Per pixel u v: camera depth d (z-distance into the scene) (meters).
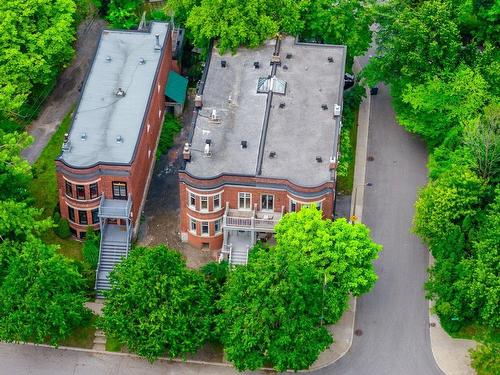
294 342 86.75
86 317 93.38
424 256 102.81
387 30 112.44
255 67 110.75
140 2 127.44
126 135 102.44
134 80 108.75
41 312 88.88
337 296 90.62
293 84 108.56
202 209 99.69
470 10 117.31
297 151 100.69
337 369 92.62
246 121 104.12
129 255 92.88
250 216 100.12
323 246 90.56
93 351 94.19
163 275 88.06
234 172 98.44
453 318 94.31
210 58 111.81
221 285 97.81
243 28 110.62
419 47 107.75
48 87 118.12
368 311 97.44
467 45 112.12
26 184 103.44
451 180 97.44
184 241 103.94
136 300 87.50
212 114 103.81
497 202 94.44
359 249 91.38
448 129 108.88
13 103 104.88
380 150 114.12
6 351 94.00
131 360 93.56
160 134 114.00
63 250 102.69
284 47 113.50
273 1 112.94
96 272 99.75
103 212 99.94
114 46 113.19
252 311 86.69
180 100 116.19
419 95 108.12
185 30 123.56
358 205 107.69
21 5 111.44
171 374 92.44
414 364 93.06
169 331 86.88
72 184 99.12
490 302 89.75
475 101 106.38
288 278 86.88
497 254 91.06
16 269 90.12
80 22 125.38
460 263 93.25
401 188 109.81
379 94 121.38
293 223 92.31
